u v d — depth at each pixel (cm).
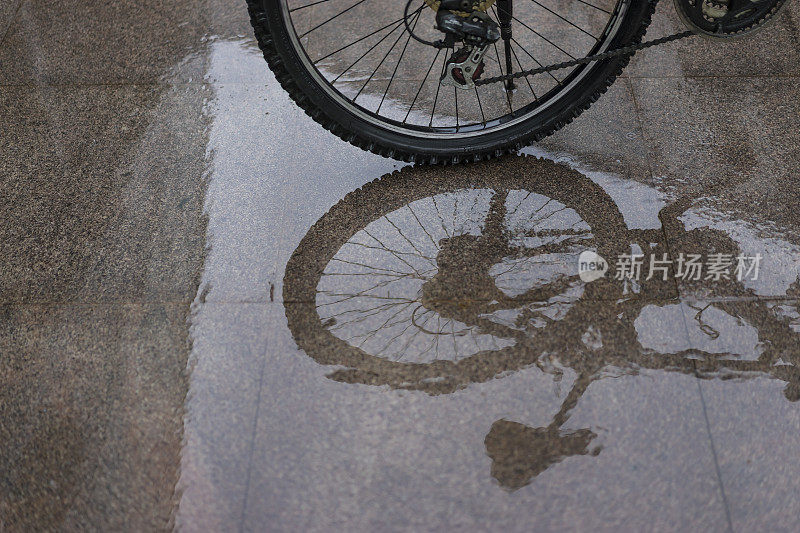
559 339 239
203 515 205
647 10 260
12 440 222
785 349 236
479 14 251
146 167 297
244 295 254
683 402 224
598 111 312
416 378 231
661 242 265
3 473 215
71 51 347
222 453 217
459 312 247
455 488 207
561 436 217
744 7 248
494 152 292
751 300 248
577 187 284
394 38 347
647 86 321
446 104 317
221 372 234
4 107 324
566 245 265
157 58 342
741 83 321
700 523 200
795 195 278
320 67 336
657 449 214
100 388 233
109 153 304
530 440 216
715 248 263
